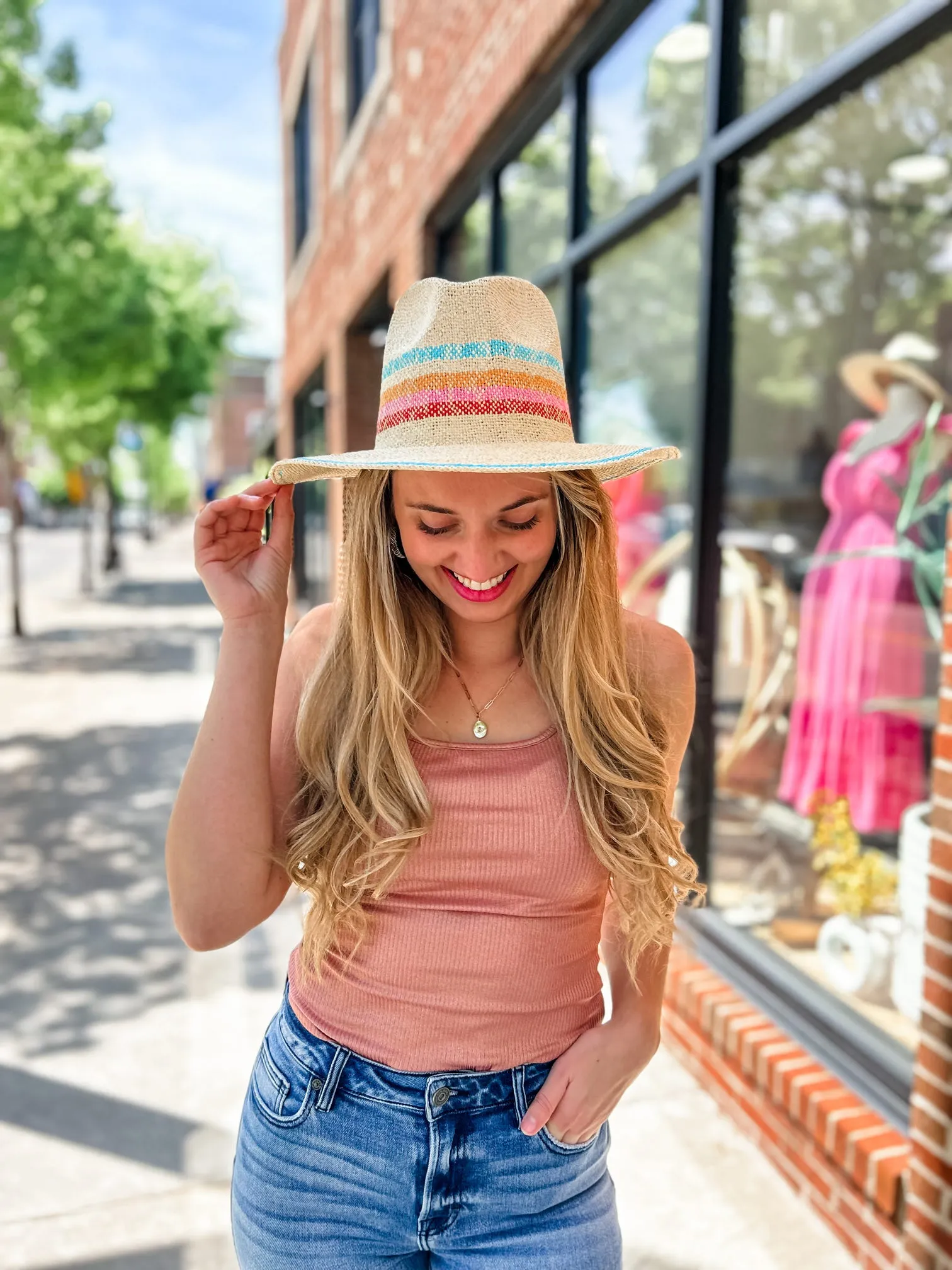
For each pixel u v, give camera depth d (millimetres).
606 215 4051
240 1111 2904
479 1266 1299
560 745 1320
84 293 11227
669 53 3502
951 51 2947
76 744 7387
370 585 1318
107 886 4629
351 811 1272
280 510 1354
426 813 1254
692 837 3479
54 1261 2338
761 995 2971
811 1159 2461
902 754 3514
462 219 5785
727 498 3471
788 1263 2309
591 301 4277
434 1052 1278
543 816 1279
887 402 3869
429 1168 1262
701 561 3412
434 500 1229
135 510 72688
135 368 14477
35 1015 3445
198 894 1270
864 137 3654
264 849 1287
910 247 4297
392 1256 1326
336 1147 1283
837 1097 2453
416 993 1283
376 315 8562
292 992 1393
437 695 1356
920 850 2699
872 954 2779
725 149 3098
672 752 1441
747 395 4309
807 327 4461
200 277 20516
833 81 2674
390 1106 1271
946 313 4250
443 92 5430
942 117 3494
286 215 14078
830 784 3602
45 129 9969
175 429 22297
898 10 2471
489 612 1295
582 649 1322
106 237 11500
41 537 47844
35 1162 2676
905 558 3547
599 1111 1313
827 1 3156
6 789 6207
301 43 11734
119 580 23641
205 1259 2346
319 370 11742
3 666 10922
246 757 1270
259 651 1299
